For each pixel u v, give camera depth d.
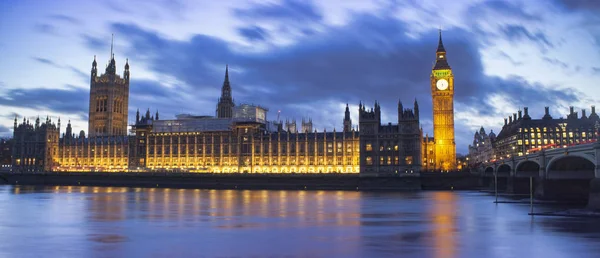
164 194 167.50
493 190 198.75
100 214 92.69
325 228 72.38
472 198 143.12
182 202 125.19
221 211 99.19
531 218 85.44
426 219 84.38
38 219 84.25
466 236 64.06
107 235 65.25
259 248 55.28
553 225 75.12
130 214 92.81
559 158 117.81
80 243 58.81
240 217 87.81
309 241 60.16
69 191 186.50
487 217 87.31
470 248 55.19
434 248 55.22
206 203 121.62
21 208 105.75
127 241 60.28
